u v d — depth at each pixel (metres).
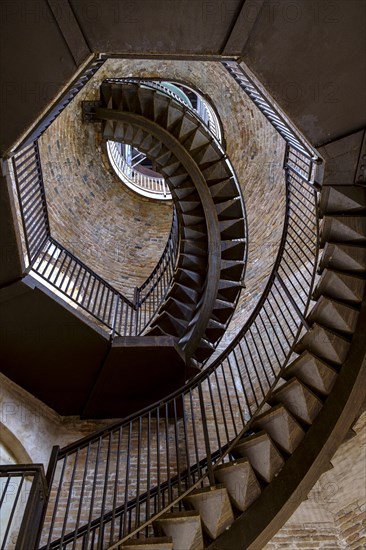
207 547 3.48
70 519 4.98
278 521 3.48
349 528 4.54
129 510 4.47
